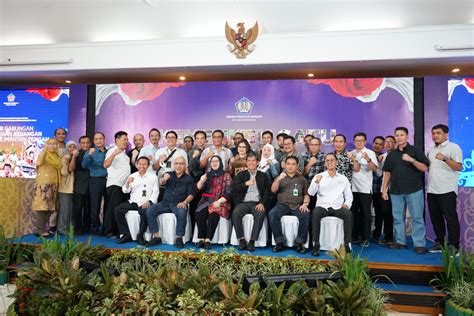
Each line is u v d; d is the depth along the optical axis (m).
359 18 5.00
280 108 5.47
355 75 5.68
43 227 4.92
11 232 5.78
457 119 5.08
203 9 5.30
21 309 2.46
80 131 5.90
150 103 5.76
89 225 5.13
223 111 5.59
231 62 5.14
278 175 4.58
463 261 3.40
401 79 5.20
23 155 6.06
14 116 6.11
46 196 4.79
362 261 2.91
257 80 5.83
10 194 5.84
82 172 4.97
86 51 5.46
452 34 4.63
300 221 4.05
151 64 5.32
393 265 3.61
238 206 4.23
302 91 5.43
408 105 5.18
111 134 5.83
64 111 5.99
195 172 5.00
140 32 5.50
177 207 4.34
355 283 2.29
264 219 4.21
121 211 4.47
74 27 5.61
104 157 4.96
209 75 5.80
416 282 3.55
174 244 4.37
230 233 4.40
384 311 2.51
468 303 2.89
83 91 5.90
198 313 2.08
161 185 4.60
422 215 4.12
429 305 3.20
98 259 3.70
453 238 4.00
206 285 2.33
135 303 2.14
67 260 2.78
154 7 5.41
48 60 5.52
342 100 5.34
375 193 4.75
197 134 5.18
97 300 2.30
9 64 5.62
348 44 4.88
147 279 2.46
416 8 4.86
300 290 2.26
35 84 6.48
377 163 4.65
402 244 4.27
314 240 3.95
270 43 5.06
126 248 4.19
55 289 2.39
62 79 6.12
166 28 5.43
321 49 4.94
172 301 2.28
